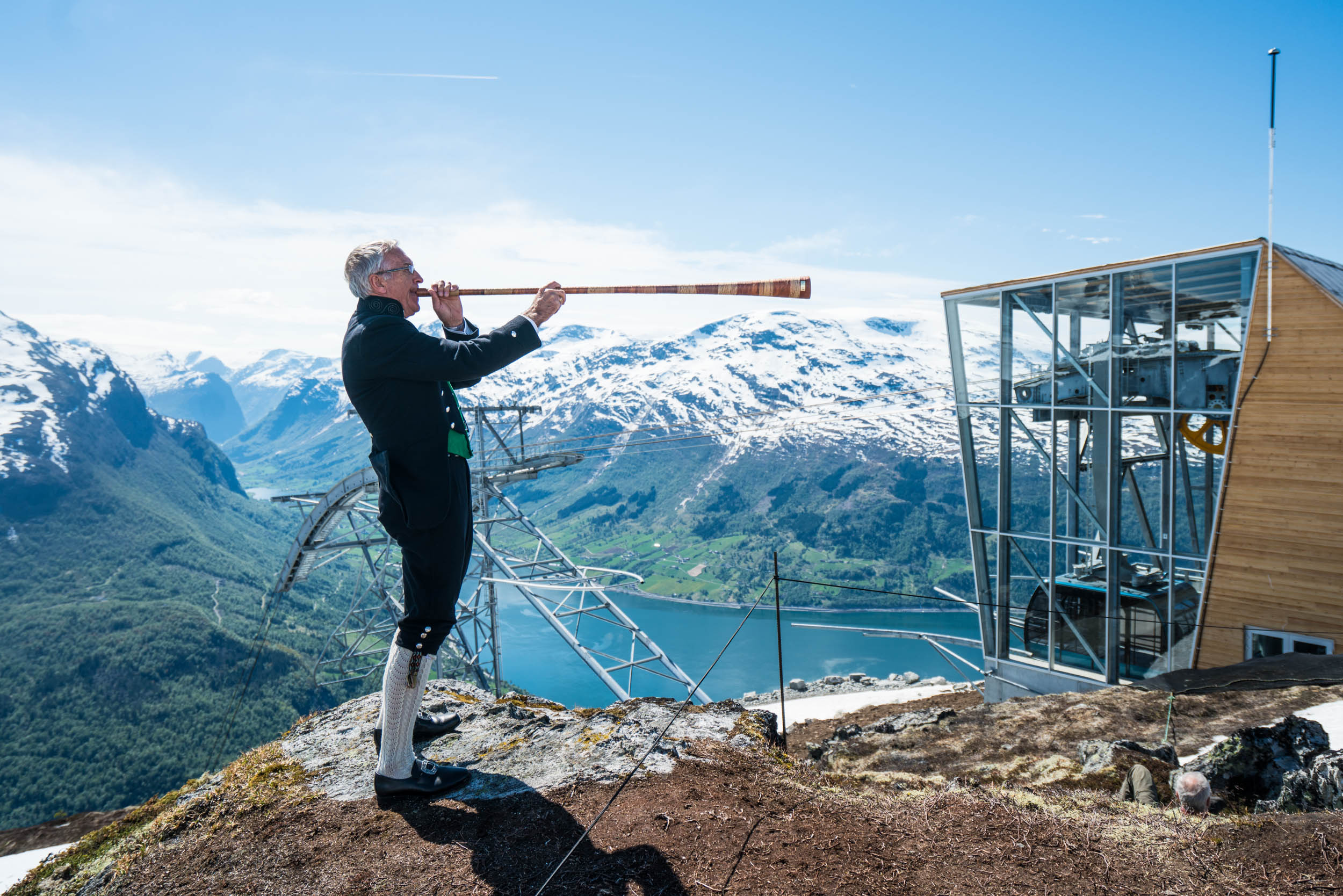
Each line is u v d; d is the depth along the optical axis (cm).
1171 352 1805
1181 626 1870
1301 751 746
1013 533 2166
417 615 307
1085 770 919
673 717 430
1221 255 1661
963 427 2277
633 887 251
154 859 305
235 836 311
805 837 286
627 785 330
